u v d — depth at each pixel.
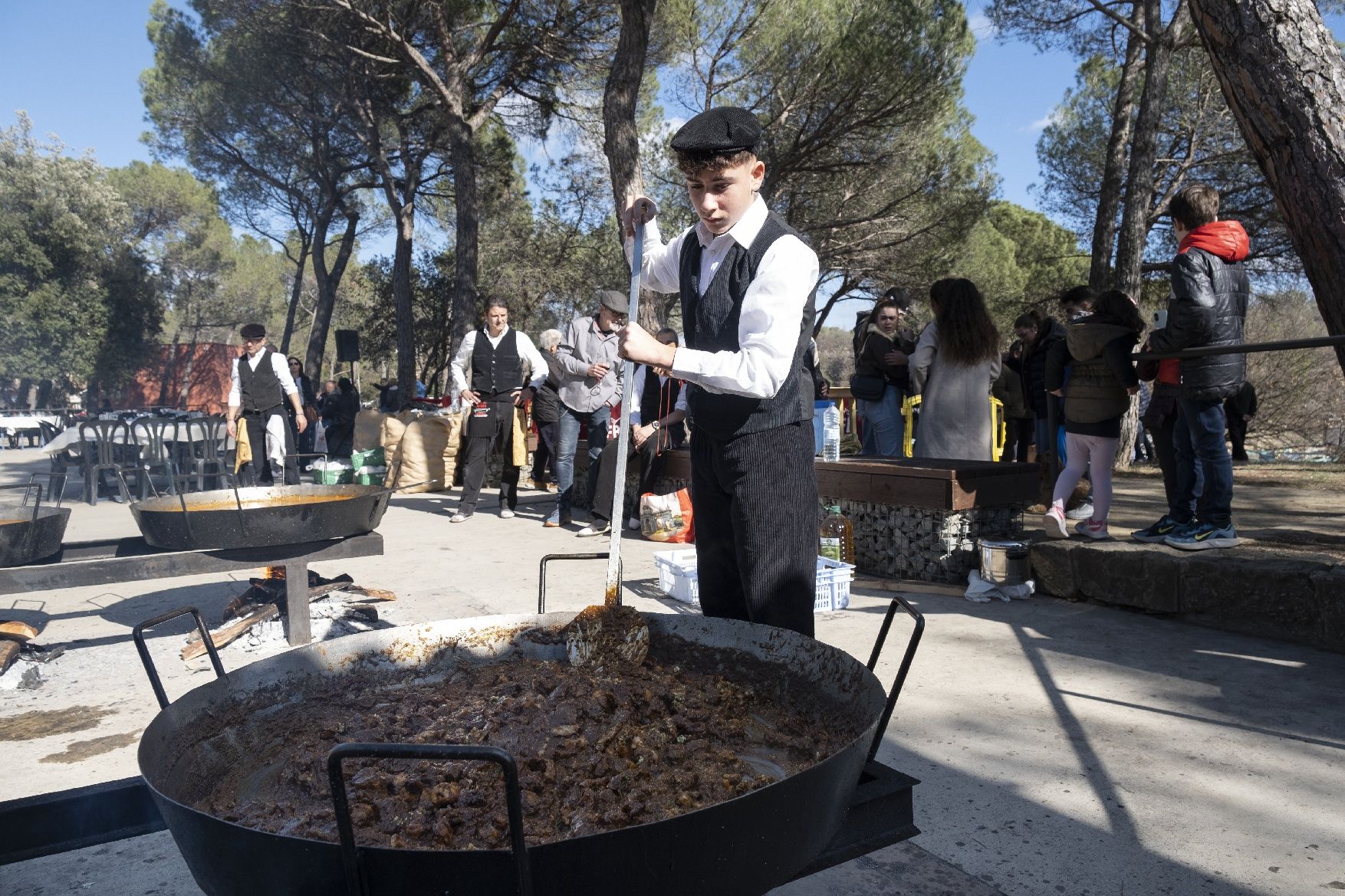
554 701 1.71
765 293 2.02
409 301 18.53
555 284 23.62
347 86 18.09
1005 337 21.05
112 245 32.38
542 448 9.69
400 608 4.59
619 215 8.67
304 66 18.09
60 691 3.44
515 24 15.61
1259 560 3.96
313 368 22.92
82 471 10.96
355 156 22.33
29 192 30.06
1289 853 2.11
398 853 1.00
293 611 3.93
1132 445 10.82
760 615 2.19
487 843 1.25
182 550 3.50
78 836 1.46
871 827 1.49
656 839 1.05
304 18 15.74
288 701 1.75
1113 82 17.59
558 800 1.38
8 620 4.15
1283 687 3.23
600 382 6.73
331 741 1.61
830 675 1.70
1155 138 10.96
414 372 18.48
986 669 3.50
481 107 15.70
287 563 3.79
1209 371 4.13
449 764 1.48
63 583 3.36
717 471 2.24
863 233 16.95
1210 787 2.46
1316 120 3.36
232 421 8.30
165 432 10.79
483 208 23.19
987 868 2.09
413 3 15.29
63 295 30.02
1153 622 4.14
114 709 3.24
